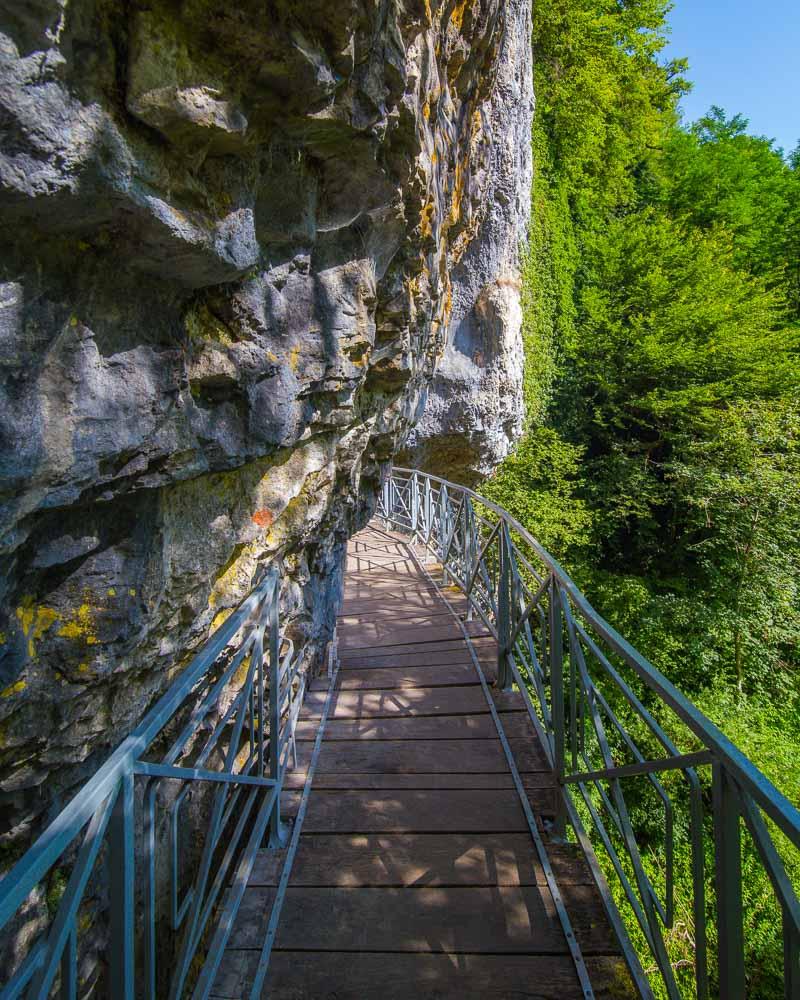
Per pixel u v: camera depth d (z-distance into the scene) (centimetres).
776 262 1495
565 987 164
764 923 495
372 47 153
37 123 88
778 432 1026
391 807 238
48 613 128
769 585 1004
